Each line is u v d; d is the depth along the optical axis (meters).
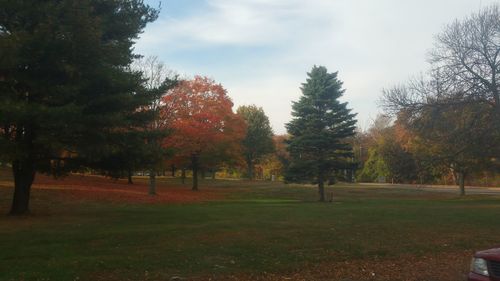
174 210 23.70
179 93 42.41
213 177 79.88
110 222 17.55
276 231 15.42
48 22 16.75
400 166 27.62
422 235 15.63
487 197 43.25
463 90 23.20
